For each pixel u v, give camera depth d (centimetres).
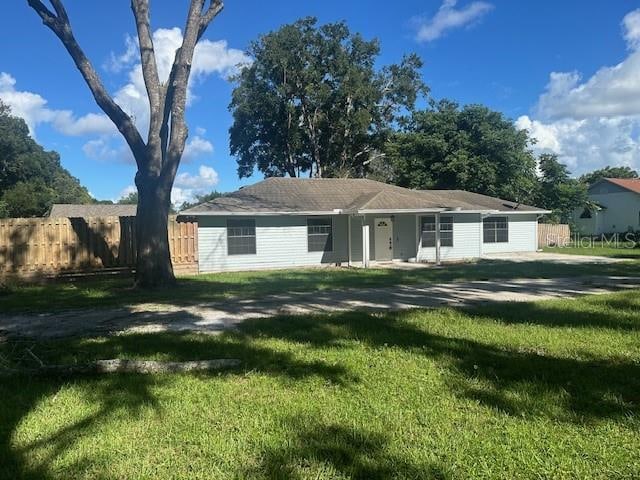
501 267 1916
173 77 1362
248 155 4556
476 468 343
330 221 2256
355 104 4312
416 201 2259
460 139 3444
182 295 1242
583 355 630
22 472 341
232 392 501
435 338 725
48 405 471
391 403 466
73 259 1702
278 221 2158
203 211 1997
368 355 635
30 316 980
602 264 1992
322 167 4512
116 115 1355
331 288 1362
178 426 416
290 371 569
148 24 1374
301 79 4169
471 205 2519
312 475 335
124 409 455
